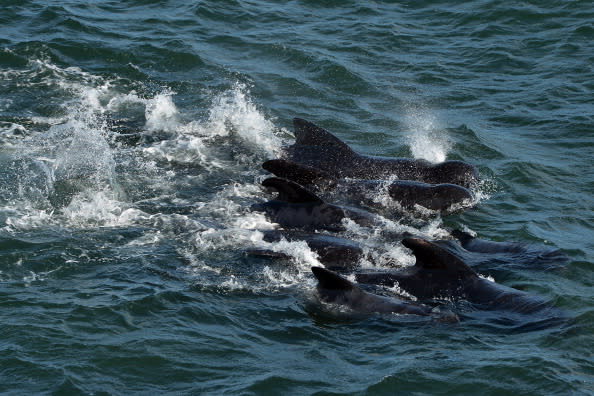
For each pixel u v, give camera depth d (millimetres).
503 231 65000
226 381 44094
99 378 43781
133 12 104812
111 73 90688
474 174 73125
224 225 63594
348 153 74938
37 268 55000
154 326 48844
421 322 50281
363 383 44094
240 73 93000
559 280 56594
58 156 72688
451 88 93500
